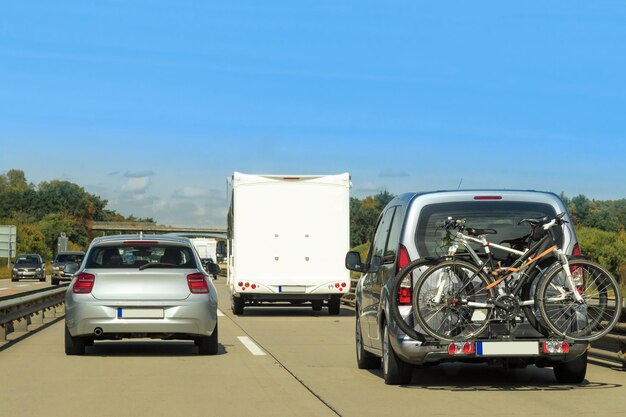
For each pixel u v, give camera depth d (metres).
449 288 10.35
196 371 12.70
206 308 14.46
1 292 42.06
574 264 10.41
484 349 10.23
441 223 10.74
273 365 13.53
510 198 10.84
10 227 87.06
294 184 26.88
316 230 26.88
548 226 10.51
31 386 11.05
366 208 137.75
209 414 8.98
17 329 20.39
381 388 10.90
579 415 8.81
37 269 68.31
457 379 11.80
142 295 14.24
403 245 10.70
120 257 14.56
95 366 13.28
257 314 28.20
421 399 9.96
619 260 99.00
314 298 26.97
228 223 31.14
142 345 16.94
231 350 15.96
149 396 10.21
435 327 10.32
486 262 10.51
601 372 12.60
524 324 10.41
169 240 14.86
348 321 24.66
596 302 10.45
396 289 10.48
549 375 12.20
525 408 9.27
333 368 13.16
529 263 10.51
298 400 9.91
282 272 26.75
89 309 14.14
